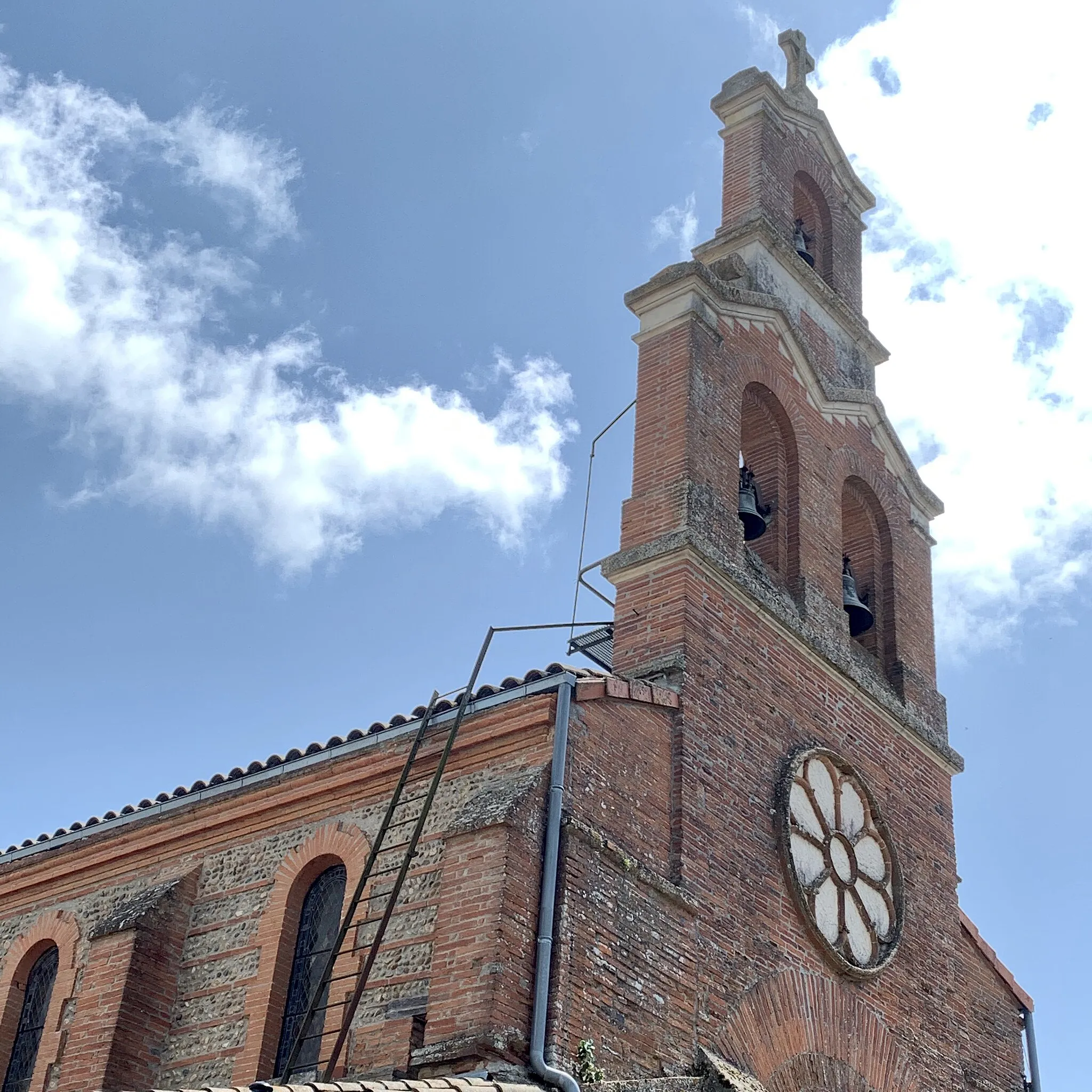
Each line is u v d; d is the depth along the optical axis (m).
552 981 13.88
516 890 14.05
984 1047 20.30
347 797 17.31
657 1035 14.80
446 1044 13.36
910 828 20.66
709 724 17.42
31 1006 19.34
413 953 15.11
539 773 14.98
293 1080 15.63
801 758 18.67
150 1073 16.88
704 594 18.25
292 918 17.02
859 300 25.41
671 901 15.73
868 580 23.14
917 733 21.55
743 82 24.95
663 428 19.55
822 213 25.88
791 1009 16.89
